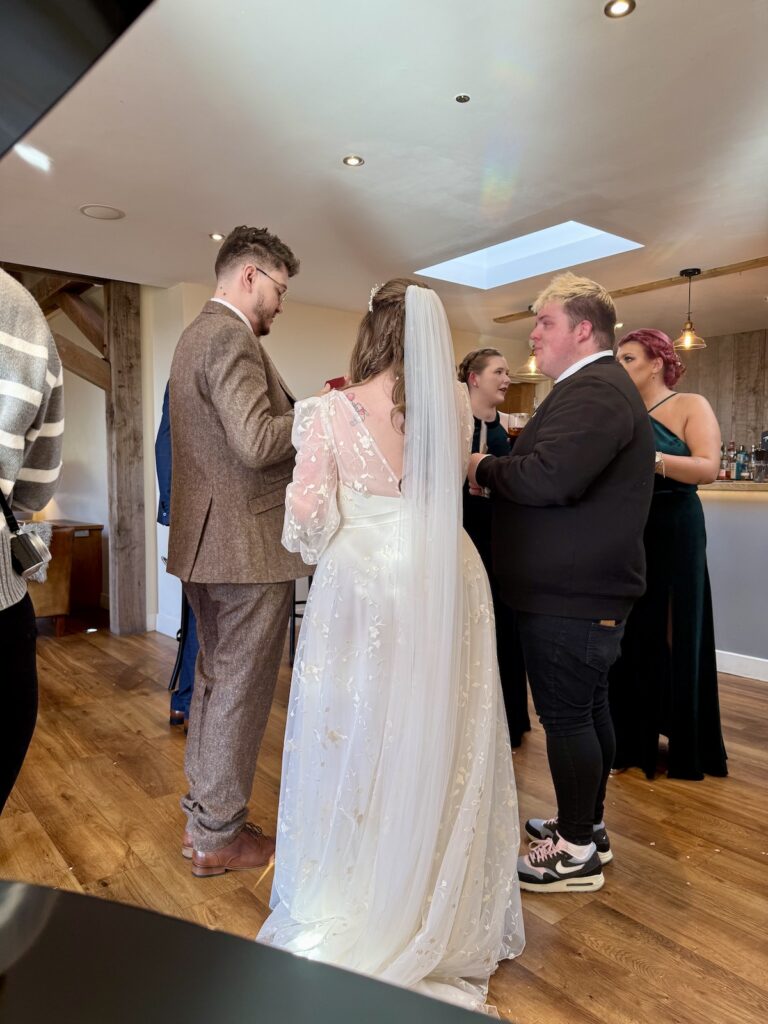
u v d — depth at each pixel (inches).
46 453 48.5
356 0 68.8
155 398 187.3
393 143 99.1
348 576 57.0
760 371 254.4
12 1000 12.9
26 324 43.1
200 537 69.7
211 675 76.7
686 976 59.7
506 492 67.6
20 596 44.6
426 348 56.0
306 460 57.7
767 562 143.4
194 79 82.7
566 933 65.3
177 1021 12.5
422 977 52.8
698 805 92.7
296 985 13.5
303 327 193.9
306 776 58.3
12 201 120.2
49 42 20.1
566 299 69.7
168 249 146.9
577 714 69.6
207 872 72.7
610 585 66.8
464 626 58.2
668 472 96.8
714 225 133.7
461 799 56.4
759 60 79.4
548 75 82.4
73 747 109.3
